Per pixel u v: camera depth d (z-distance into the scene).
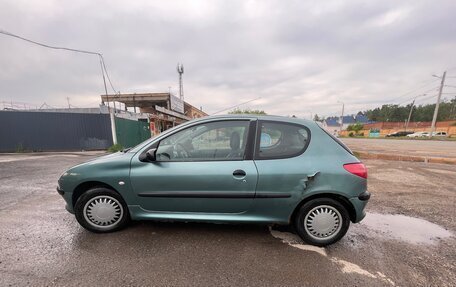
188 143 3.14
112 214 3.20
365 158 11.69
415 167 8.85
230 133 3.11
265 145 3.02
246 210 2.99
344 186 2.90
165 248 2.86
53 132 14.42
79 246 2.88
